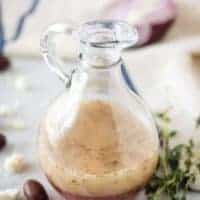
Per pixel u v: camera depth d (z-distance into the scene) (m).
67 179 0.36
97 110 0.36
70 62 0.55
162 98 0.50
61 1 0.67
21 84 0.53
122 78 0.37
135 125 0.36
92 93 0.37
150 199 0.38
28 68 0.56
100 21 0.36
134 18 0.58
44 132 0.37
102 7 0.64
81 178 0.35
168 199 0.39
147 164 0.36
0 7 0.66
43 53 0.37
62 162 0.36
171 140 0.43
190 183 0.39
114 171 0.35
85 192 0.36
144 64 0.54
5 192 0.39
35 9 0.65
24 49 0.57
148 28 0.57
